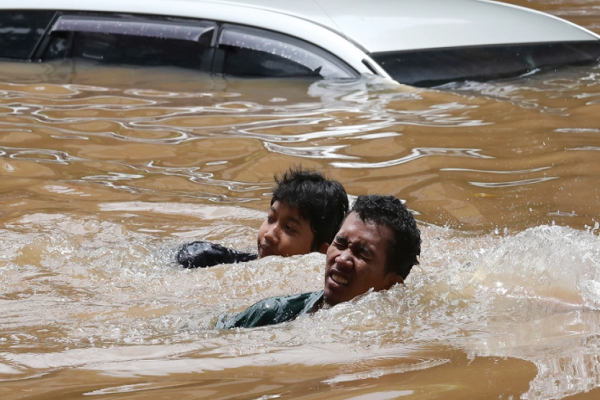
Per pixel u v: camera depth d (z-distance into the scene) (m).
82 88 9.06
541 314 3.62
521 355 3.03
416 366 2.99
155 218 6.12
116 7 9.80
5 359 3.36
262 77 9.07
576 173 6.68
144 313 4.34
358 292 4.20
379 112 8.13
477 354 3.09
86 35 9.77
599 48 10.31
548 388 2.67
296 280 4.93
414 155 7.13
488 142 7.44
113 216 6.11
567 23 10.87
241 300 4.68
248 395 2.76
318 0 9.67
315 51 8.89
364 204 4.32
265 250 5.46
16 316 4.22
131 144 7.50
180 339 3.65
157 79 9.35
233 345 3.47
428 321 3.65
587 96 8.65
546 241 4.24
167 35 9.45
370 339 3.45
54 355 3.41
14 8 10.17
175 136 7.68
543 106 8.35
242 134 7.67
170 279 5.00
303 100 8.53
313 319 3.84
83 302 4.53
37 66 9.83
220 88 8.95
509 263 4.14
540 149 7.26
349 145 7.36
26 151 7.32
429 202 6.20
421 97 8.46
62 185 6.65
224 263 5.36
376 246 4.20
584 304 3.68
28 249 5.40
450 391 2.68
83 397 2.82
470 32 9.61
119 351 3.45
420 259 5.09
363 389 2.75
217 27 9.31
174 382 2.96
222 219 6.13
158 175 6.88
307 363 3.12
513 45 9.64
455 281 4.09
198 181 6.77
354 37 8.95
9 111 8.31
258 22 9.20
